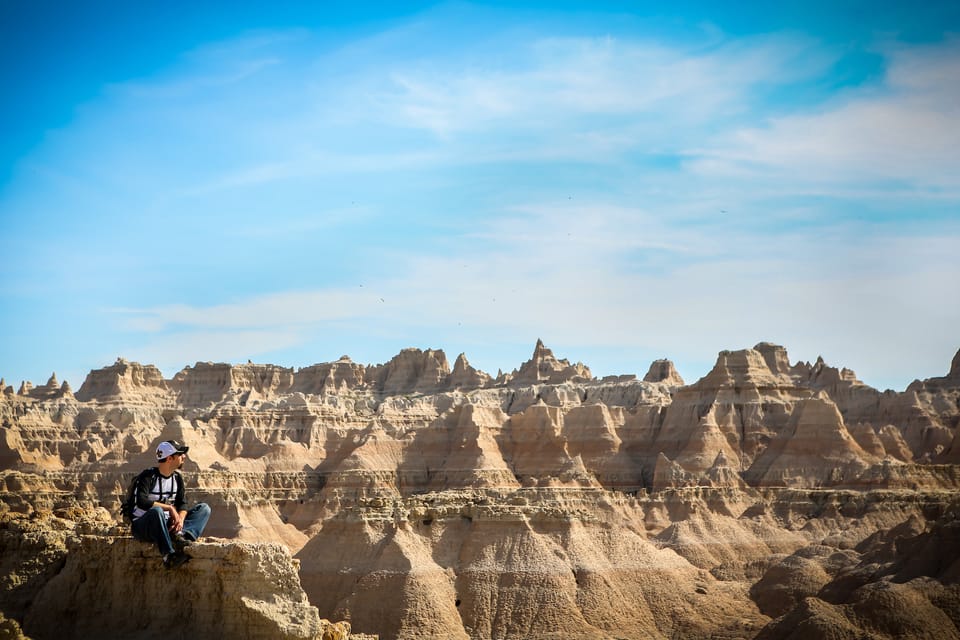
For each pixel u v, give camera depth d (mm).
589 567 175000
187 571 60469
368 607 162875
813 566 180625
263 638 58719
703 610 173500
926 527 173375
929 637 139125
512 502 188625
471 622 165750
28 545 68938
